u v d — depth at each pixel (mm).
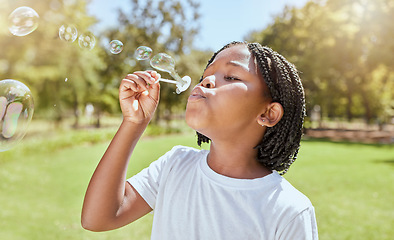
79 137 13625
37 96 18516
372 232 4180
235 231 984
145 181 1162
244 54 1080
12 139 1390
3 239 3797
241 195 1008
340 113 36594
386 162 9961
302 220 954
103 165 1059
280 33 24391
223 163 1072
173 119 38375
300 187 6645
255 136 1066
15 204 5184
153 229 1126
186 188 1099
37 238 3871
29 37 17203
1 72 17266
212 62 1118
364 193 6195
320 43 20703
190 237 1041
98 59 19812
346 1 18750
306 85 21188
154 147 13070
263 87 1060
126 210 1095
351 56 19609
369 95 26375
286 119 1090
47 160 9391
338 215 4848
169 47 21734
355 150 13422
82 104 23922
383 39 17609
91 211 1034
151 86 1117
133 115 1080
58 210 4957
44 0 17094
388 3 17359
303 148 13969
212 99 1008
